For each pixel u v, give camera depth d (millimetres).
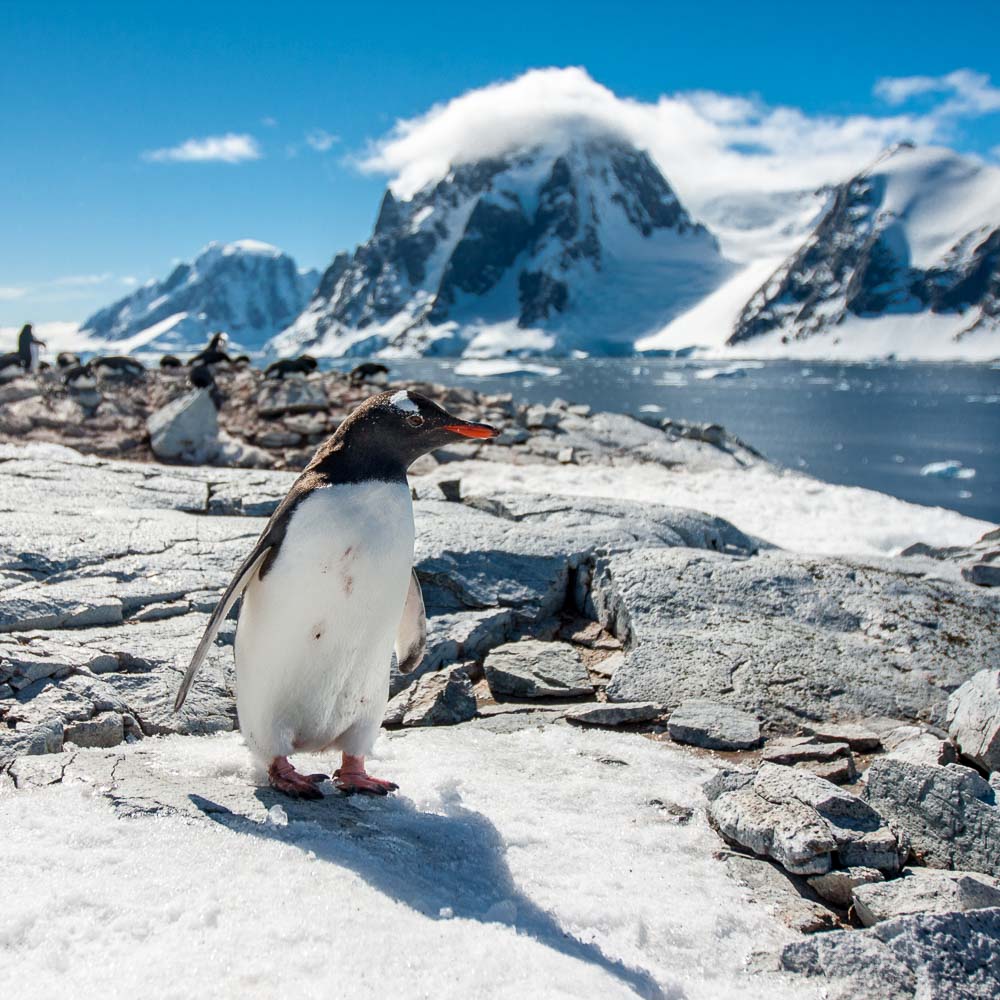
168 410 14133
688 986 3031
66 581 6074
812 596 7008
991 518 38281
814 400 115812
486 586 7020
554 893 3479
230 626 5820
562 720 5590
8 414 15078
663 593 6820
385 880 3193
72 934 2609
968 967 3080
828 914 3654
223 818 3518
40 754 4355
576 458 15617
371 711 4191
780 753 5137
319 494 3777
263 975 2479
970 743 5031
